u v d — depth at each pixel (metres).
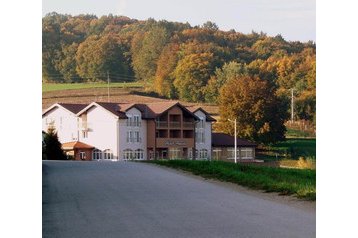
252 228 15.11
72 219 16.98
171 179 30.34
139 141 102.00
